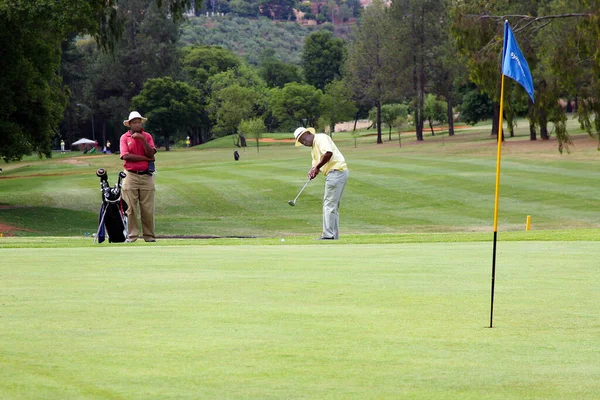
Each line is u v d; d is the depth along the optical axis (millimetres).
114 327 7617
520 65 9977
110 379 5625
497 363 6207
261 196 58969
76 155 155625
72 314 8320
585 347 6820
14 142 53156
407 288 10359
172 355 6422
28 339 7035
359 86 155500
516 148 90250
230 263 13359
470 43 50188
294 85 190000
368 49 149000
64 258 14328
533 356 6473
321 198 57688
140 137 21312
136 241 21531
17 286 10461
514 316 8344
